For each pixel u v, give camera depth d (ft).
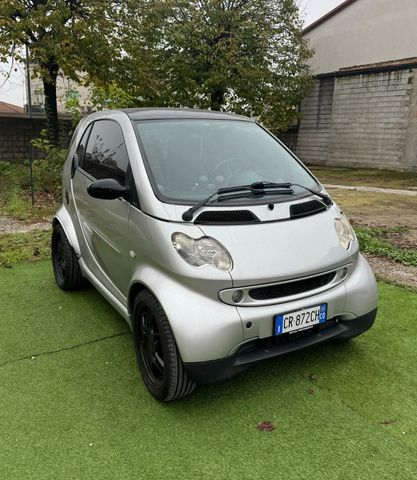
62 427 7.70
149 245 8.29
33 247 18.24
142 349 8.93
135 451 7.16
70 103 29.66
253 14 61.41
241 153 10.57
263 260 7.88
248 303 7.76
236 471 6.77
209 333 7.38
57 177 30.66
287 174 10.61
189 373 7.51
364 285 9.11
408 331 11.23
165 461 6.97
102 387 8.86
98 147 11.58
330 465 6.89
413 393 8.69
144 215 8.52
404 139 55.77
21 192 30.91
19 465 6.85
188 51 61.36
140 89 47.50
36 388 8.79
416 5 57.06
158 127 10.37
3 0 38.22
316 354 10.12
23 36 39.63
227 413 8.11
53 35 41.57
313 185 10.59
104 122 11.81
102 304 12.83
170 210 8.29
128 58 45.80
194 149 10.09
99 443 7.33
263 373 9.38
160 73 61.16
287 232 8.46
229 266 7.65
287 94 64.23
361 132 60.59
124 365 9.66
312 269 8.22
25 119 50.03
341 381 9.09
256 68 60.39
